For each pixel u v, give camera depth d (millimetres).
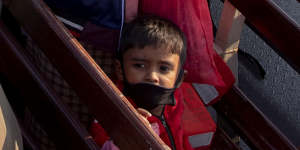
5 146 960
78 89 1087
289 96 2488
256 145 1778
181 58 1357
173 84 1358
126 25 1319
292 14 2865
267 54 2662
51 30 1122
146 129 954
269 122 1731
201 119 1607
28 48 1465
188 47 1409
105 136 1330
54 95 1215
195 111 1619
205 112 1627
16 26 1538
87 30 1311
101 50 1394
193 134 1570
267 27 1476
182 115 1590
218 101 1827
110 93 1009
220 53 1840
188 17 1381
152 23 1316
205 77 1470
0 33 1288
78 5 1251
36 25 1169
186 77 1479
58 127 1206
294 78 2582
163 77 1329
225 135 1832
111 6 1251
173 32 1325
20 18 1217
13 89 1657
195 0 1377
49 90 1223
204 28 1424
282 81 2549
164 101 1355
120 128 996
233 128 1836
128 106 989
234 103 1788
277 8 1432
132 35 1300
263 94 2469
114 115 1005
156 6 1373
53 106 1201
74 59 1073
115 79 1446
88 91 1059
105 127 1036
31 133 1563
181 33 1358
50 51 1145
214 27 2027
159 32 1302
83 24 1312
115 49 1336
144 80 1316
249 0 1496
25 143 1479
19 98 1680
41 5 1155
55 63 1141
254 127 1766
